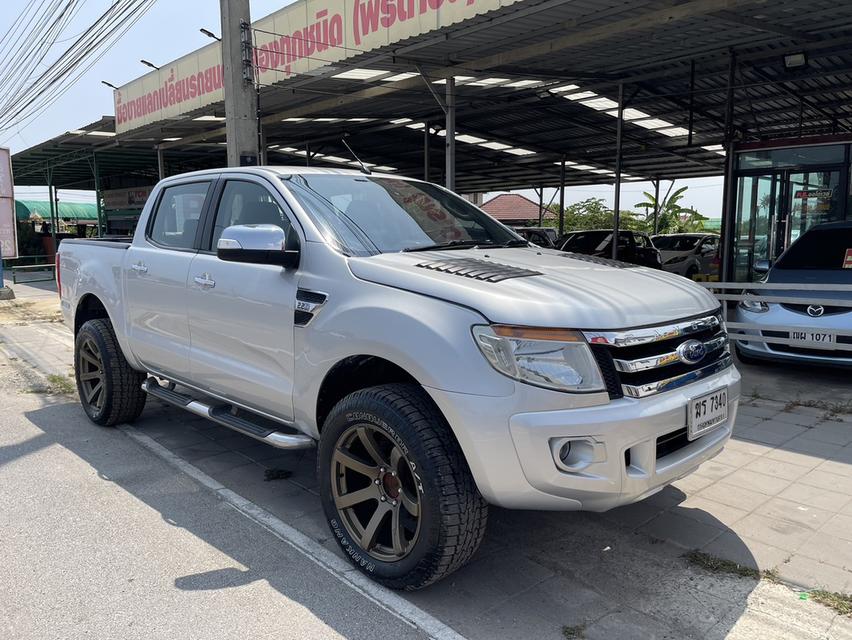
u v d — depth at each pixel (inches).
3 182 613.0
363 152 786.2
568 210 1689.2
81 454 189.8
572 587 122.0
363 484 132.0
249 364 148.3
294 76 402.0
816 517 148.6
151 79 566.6
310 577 124.6
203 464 182.7
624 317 109.0
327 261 131.5
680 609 115.0
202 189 175.2
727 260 497.7
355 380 134.3
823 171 454.0
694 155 745.0
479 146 731.4
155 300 177.9
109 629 107.9
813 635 107.6
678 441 118.9
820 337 254.5
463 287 112.1
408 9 313.1
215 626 109.0
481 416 104.0
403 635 107.2
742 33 331.6
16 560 129.9
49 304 569.9
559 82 443.5
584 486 103.8
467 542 110.9
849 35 351.3
